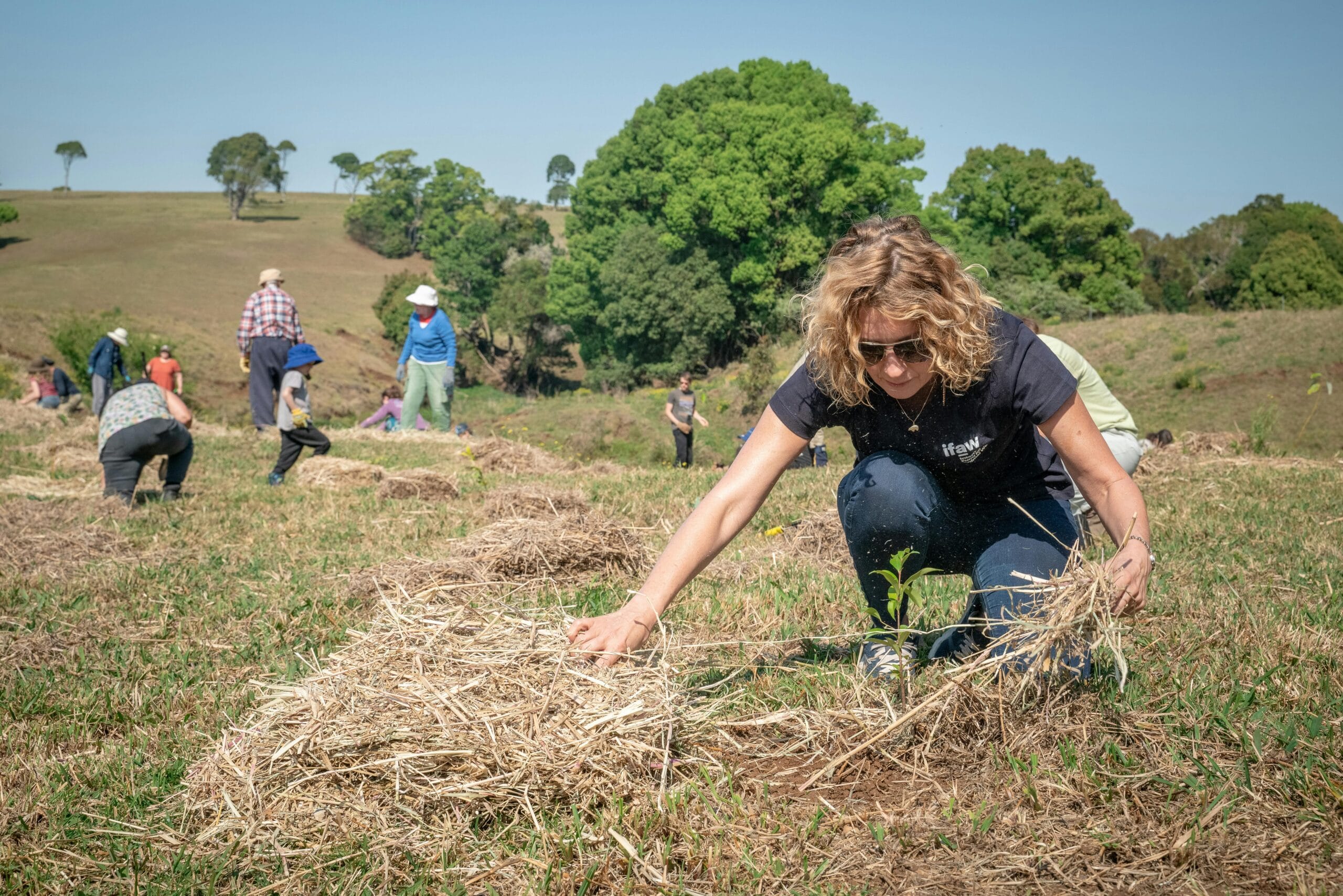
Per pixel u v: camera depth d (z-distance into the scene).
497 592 4.54
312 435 9.15
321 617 4.27
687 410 17.47
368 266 102.19
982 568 2.70
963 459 2.60
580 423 39.12
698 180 50.62
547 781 2.26
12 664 3.69
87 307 65.19
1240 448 10.83
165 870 2.10
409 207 112.44
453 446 13.17
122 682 3.50
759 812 2.17
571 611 4.14
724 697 2.74
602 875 1.96
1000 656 2.38
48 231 102.50
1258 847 1.84
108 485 7.20
